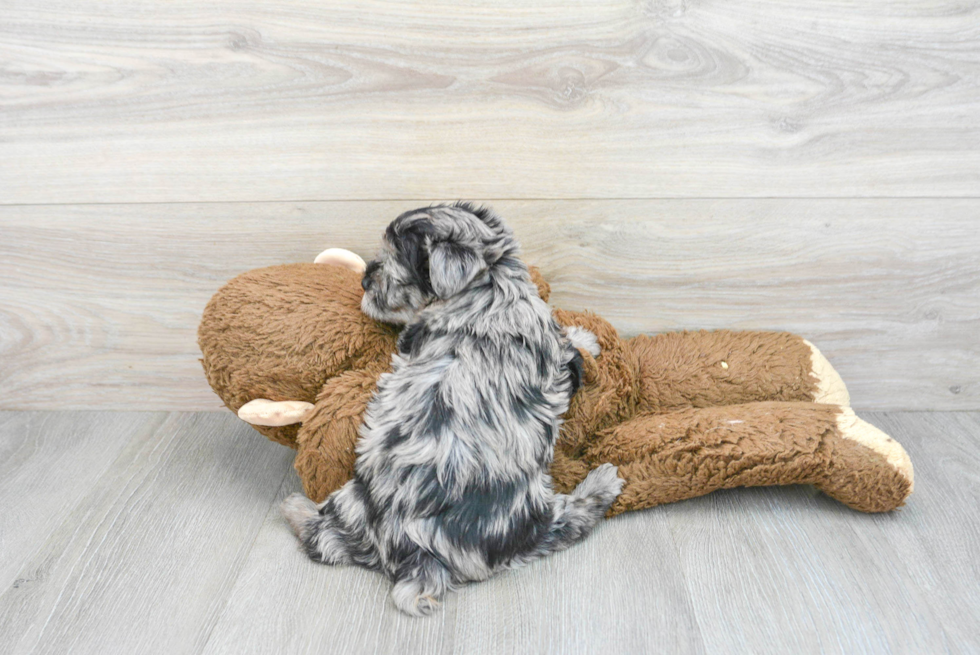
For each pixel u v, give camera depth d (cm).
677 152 200
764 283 217
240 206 208
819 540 178
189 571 170
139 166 203
